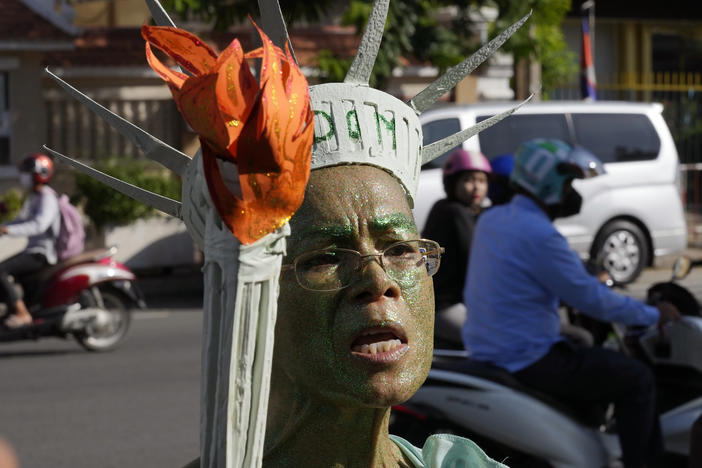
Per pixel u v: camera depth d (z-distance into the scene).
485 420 3.88
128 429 5.69
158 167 12.34
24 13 13.39
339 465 0.96
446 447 1.12
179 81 0.75
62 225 8.16
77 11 16.23
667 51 21.97
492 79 13.77
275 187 0.71
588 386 3.84
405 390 0.91
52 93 13.52
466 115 9.98
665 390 4.36
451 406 3.93
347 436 0.96
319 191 0.92
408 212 0.95
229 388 0.74
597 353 3.86
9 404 6.34
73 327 7.98
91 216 11.82
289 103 0.70
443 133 9.84
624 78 18.73
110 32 14.02
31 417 5.98
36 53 13.48
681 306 4.36
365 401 0.90
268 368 0.75
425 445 1.12
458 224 4.71
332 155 0.93
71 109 13.62
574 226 10.58
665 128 11.04
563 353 3.88
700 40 22.00
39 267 8.06
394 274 0.93
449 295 4.61
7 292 7.93
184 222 0.85
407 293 0.93
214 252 0.75
